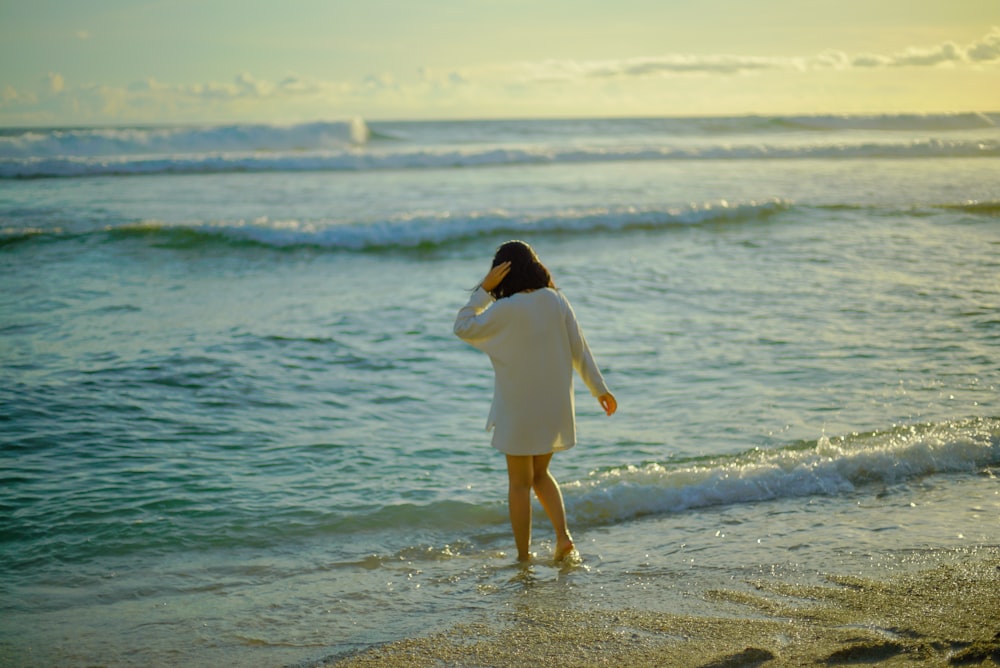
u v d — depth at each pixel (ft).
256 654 10.43
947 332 27.96
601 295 35.60
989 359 24.61
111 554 13.70
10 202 67.62
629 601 11.50
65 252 46.83
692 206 59.00
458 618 11.23
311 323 31.22
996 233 50.67
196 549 13.94
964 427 18.61
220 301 35.53
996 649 9.06
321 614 11.59
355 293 37.65
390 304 35.01
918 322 29.48
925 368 23.85
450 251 50.37
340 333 29.71
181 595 12.30
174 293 37.29
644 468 17.03
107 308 33.68
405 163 102.42
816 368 24.20
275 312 33.24
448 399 22.71
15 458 17.78
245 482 16.84
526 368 13.03
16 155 111.96
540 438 13.12
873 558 12.55
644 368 24.73
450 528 14.94
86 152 115.65
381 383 24.04
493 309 12.92
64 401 21.57
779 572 12.23
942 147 114.52
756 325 29.71
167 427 20.06
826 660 9.23
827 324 29.58
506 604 11.66
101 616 11.60
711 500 15.84
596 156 110.11
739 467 16.67
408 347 27.99
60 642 10.83
